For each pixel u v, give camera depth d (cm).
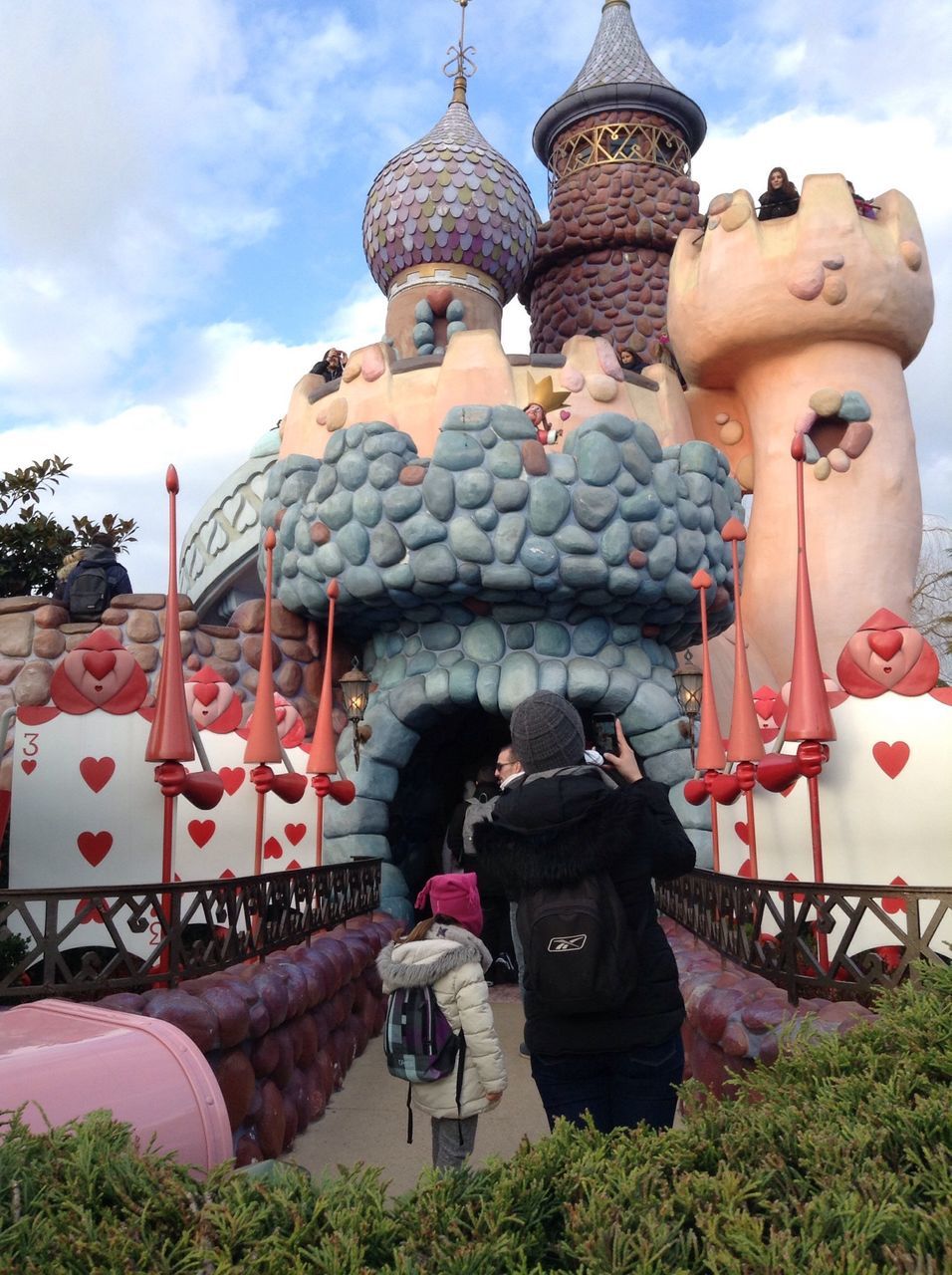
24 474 1239
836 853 618
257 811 736
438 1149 362
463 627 1013
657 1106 260
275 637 1075
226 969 520
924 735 602
